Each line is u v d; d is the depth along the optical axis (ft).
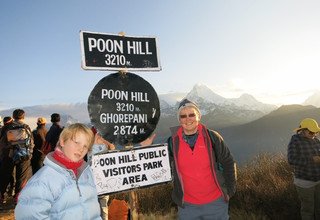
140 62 13.04
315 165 17.52
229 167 11.95
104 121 12.17
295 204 21.04
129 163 12.23
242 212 21.98
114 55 12.47
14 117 22.93
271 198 22.54
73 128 7.67
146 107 13.05
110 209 15.30
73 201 7.46
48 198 7.07
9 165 22.70
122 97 12.58
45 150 25.96
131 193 12.80
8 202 23.95
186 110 11.72
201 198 11.84
